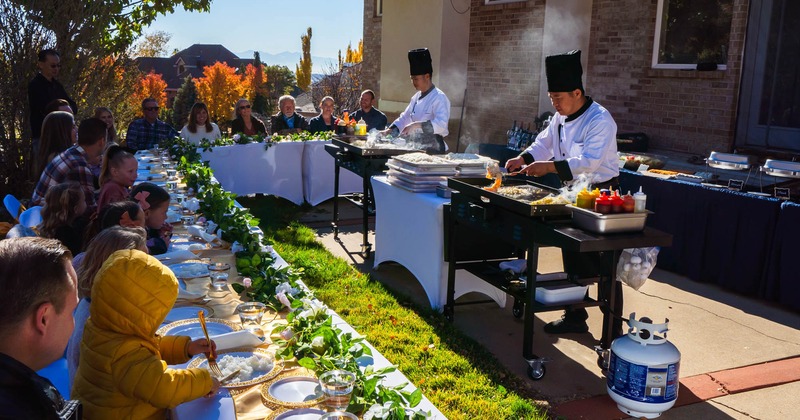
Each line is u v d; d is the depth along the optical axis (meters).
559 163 4.04
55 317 1.40
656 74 8.02
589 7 8.84
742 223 5.27
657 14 8.03
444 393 3.57
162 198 3.48
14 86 8.40
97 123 4.70
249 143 8.18
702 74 7.51
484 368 3.93
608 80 8.70
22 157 8.62
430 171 5.00
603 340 3.81
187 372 1.86
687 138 7.78
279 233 6.91
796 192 5.14
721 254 5.47
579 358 4.14
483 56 10.59
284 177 8.40
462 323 4.72
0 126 8.40
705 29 7.59
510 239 3.84
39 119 7.31
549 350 4.26
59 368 2.46
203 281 2.99
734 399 3.61
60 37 8.72
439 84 10.79
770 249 5.09
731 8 7.31
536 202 3.55
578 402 3.56
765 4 6.91
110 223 2.93
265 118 22.02
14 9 8.32
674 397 3.32
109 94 9.94
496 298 4.99
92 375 1.83
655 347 3.30
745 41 7.11
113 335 1.82
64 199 3.54
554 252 6.67
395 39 11.85
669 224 5.91
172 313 2.62
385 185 5.51
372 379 1.93
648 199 6.09
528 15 9.61
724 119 7.36
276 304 2.70
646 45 8.15
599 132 4.08
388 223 5.54
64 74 8.85
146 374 1.77
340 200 9.07
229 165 8.02
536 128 9.09
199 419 1.80
